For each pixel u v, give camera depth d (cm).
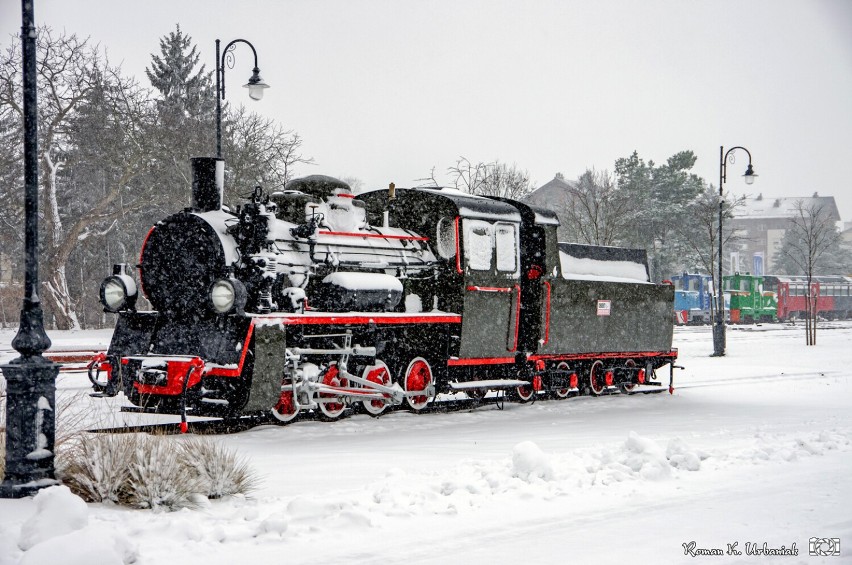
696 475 841
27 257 746
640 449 864
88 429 988
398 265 1407
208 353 1149
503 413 1448
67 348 2378
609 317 1745
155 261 1240
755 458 922
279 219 1319
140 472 697
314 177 1384
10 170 3738
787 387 1947
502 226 1538
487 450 1011
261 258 1178
